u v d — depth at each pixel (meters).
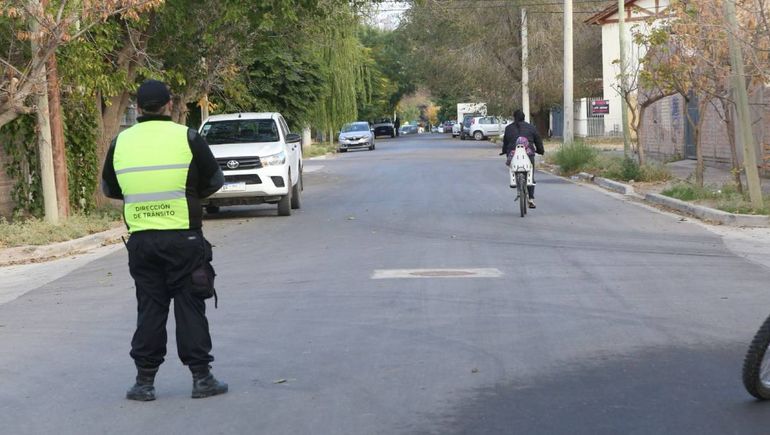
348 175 45.41
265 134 27.73
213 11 30.42
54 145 23.45
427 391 9.15
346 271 16.47
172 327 12.49
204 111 40.34
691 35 25.61
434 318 12.47
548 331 11.59
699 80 26.52
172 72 28.45
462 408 8.57
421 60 87.38
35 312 14.08
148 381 9.20
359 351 10.81
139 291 9.11
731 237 20.20
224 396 9.22
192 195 9.00
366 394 9.10
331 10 34.06
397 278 15.57
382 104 132.38
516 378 9.53
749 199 24.25
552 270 16.08
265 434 8.02
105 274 17.59
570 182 37.78
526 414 8.36
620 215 24.78
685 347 10.68
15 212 25.16
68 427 8.44
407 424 8.16
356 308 13.25
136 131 9.00
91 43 24.50
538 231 21.48
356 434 7.94
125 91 28.48
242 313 13.17
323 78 49.03
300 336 11.66
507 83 79.31
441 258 17.66
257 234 22.64
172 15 28.11
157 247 8.85
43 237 21.66
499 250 18.56
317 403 8.87
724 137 39.72
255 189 25.70
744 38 23.56
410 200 30.22
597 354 10.43
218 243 21.23
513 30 78.56
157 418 8.59
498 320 12.27
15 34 21.84
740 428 7.89
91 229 23.78
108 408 8.98
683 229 21.62
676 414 8.28
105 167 9.12
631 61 42.34
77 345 11.73
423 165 51.44
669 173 34.97
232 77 37.09
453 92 89.00
